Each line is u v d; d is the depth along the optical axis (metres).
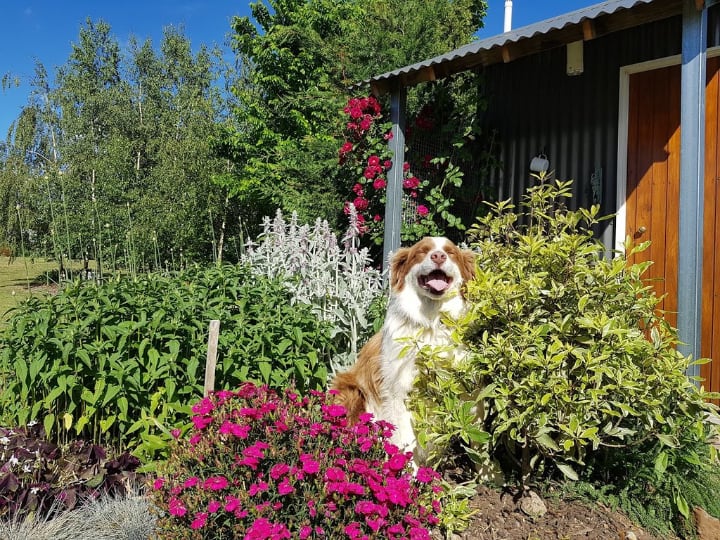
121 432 3.58
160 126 16.23
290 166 10.72
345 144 7.05
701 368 4.98
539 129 6.41
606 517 3.02
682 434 3.20
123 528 2.77
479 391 3.25
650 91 5.46
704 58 3.98
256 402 2.62
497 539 2.86
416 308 3.52
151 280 4.46
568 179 6.11
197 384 3.79
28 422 3.76
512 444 3.34
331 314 5.18
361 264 5.70
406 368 3.47
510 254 3.64
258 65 15.34
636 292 3.37
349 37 11.06
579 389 2.99
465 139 6.95
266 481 2.22
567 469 3.03
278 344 3.98
